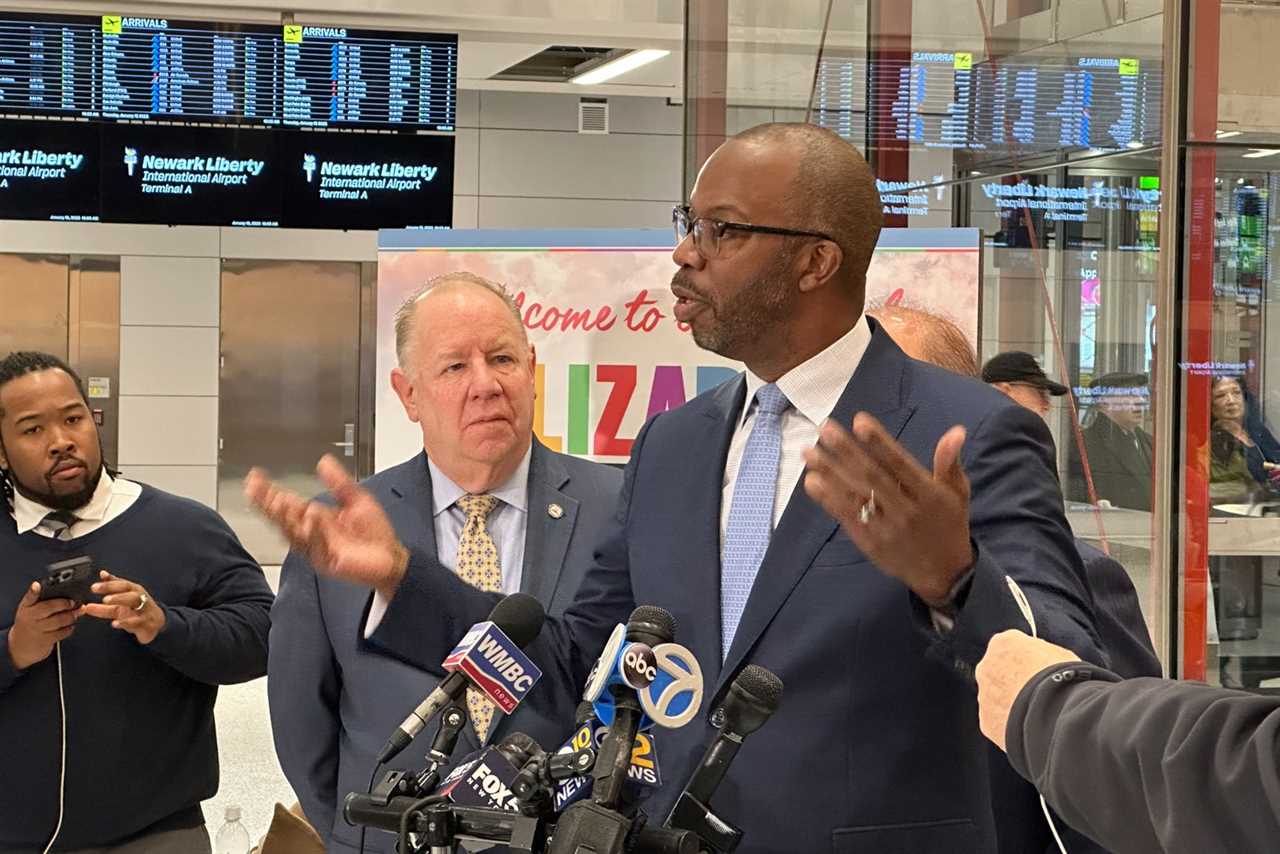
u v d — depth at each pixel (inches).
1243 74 80.8
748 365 68.2
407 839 50.4
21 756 109.7
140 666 113.0
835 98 133.0
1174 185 80.7
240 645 114.8
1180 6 80.6
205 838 118.6
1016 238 106.1
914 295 114.4
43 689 110.1
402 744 55.3
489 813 49.4
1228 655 81.7
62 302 409.7
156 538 117.9
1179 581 81.4
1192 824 37.0
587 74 344.5
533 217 418.3
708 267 65.2
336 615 90.9
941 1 118.7
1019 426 60.9
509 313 94.2
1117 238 88.2
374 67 237.3
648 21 233.8
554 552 91.9
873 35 127.8
